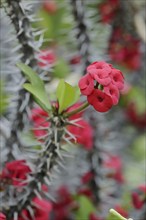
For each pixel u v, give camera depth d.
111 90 0.57
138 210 0.77
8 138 0.70
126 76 1.02
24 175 0.66
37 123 0.71
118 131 1.02
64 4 0.86
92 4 0.94
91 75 0.57
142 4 0.99
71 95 0.60
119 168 0.87
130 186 0.89
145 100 1.05
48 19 1.00
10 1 0.66
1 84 0.83
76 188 0.83
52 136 0.62
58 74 0.93
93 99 0.57
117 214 0.57
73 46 0.88
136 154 1.02
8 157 0.69
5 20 0.74
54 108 0.62
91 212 0.76
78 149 0.82
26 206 0.65
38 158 0.65
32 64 0.68
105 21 0.94
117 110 1.01
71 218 0.82
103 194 0.82
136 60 0.97
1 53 0.83
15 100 0.69
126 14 0.94
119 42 0.95
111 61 0.95
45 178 0.65
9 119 0.75
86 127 0.78
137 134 1.05
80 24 0.82
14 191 0.66
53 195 0.83
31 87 0.62
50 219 0.83
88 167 0.82
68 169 0.84
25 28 0.67
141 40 0.96
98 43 0.90
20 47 0.68
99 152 0.82
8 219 0.65
